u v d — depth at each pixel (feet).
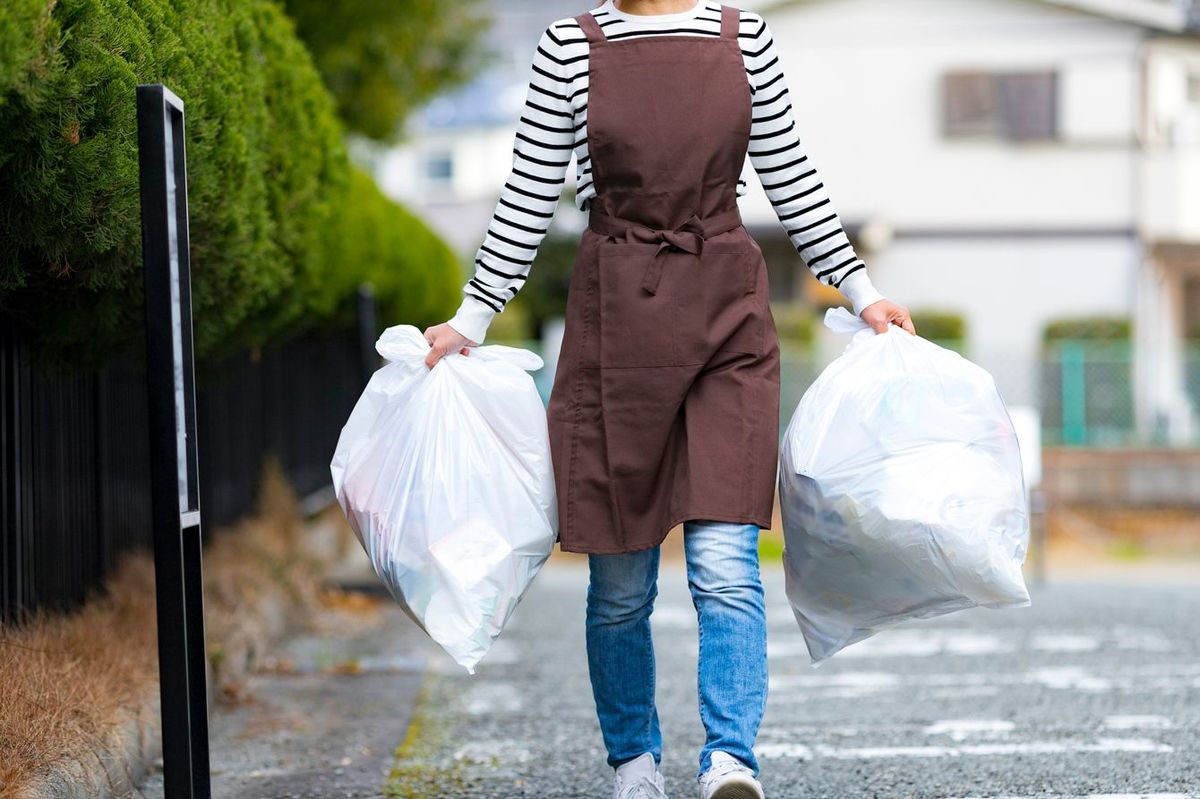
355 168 43.52
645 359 13.30
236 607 28.81
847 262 14.55
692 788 17.49
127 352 21.18
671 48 13.51
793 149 14.17
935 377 13.97
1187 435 76.33
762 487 13.38
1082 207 87.61
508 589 13.44
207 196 18.16
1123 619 35.17
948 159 88.53
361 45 48.91
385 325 50.88
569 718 22.65
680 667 27.91
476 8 55.11
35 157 13.97
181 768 12.56
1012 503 13.74
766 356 13.67
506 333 97.86
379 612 35.06
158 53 16.40
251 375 41.11
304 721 22.24
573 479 13.58
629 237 13.43
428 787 17.84
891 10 88.48
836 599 14.55
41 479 21.83
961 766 18.62
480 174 136.67
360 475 13.83
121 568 25.90
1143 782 17.53
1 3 11.91
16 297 17.58
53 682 16.92
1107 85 86.94
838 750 19.79
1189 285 92.02
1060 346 85.15
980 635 32.30
